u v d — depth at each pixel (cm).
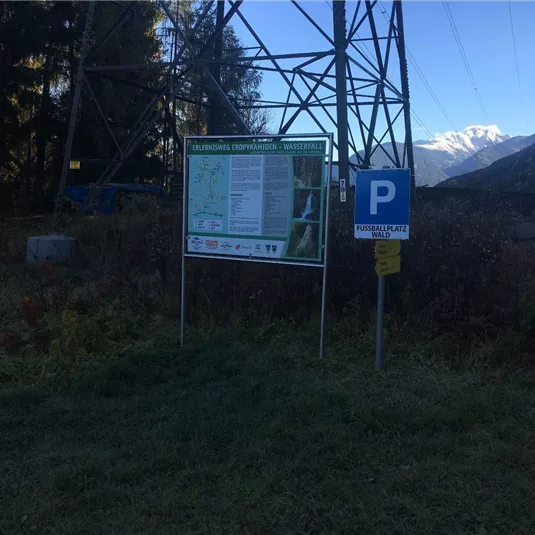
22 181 3281
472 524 312
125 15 1388
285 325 660
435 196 2238
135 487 355
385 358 562
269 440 409
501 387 491
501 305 582
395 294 631
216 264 700
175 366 578
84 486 356
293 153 568
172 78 1467
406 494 341
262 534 307
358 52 1419
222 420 444
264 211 582
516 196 2011
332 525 311
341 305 656
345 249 644
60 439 427
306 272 661
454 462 377
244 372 549
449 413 439
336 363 561
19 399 495
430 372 534
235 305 696
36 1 3084
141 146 3325
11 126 3084
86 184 3241
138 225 876
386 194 509
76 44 3228
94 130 3103
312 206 567
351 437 412
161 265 759
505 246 620
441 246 610
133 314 727
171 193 2791
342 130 1038
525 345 546
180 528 313
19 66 3030
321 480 358
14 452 407
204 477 364
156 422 453
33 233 1425
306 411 458
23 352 610
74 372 559
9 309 772
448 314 594
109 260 912
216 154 601
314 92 1221
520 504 327
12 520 322
